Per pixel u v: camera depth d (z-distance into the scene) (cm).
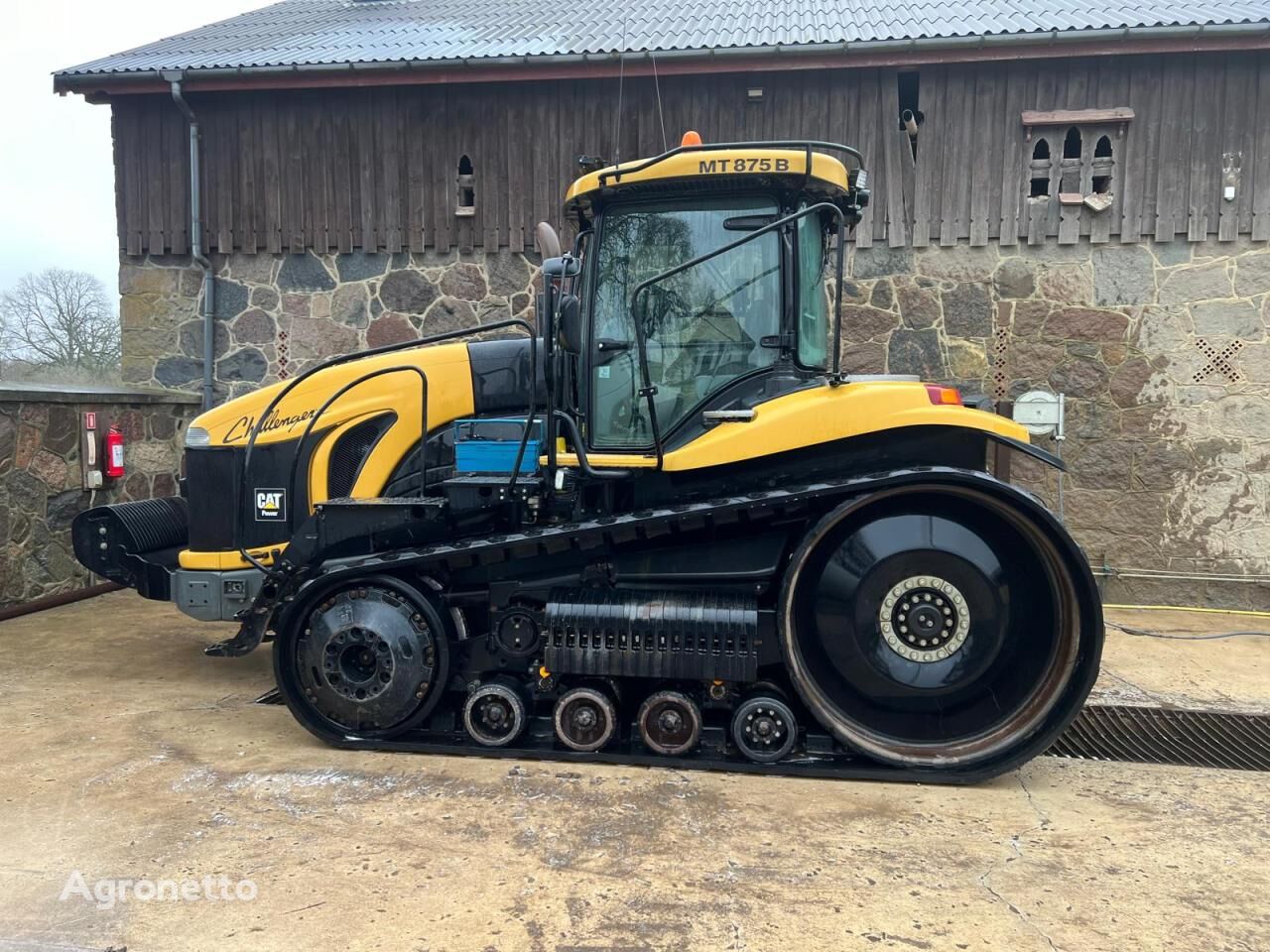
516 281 675
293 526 400
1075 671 317
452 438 386
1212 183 600
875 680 325
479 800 300
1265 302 596
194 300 706
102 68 654
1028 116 611
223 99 688
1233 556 606
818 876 251
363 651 346
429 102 673
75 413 604
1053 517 301
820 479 329
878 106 630
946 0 727
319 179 688
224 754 340
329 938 217
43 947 212
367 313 691
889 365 642
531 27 729
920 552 320
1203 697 432
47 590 588
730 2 790
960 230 629
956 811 298
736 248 341
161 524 464
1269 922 229
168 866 252
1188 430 609
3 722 373
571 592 340
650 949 213
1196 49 579
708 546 339
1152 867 260
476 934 219
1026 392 626
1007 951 214
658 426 341
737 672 320
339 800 298
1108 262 614
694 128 647
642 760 331
